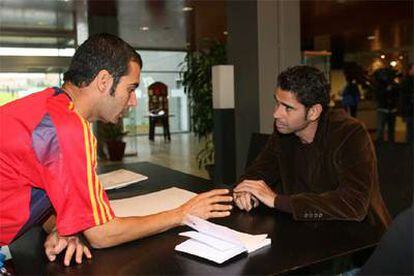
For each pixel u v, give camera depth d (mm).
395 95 8484
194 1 5898
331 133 1462
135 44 10211
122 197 1555
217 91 4477
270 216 1304
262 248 1031
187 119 13953
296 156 1591
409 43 9641
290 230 1170
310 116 1401
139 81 1080
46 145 943
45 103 994
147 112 12641
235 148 4602
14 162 949
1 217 982
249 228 1193
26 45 6387
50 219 1152
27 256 1043
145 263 959
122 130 7750
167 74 12695
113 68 1017
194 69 5883
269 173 1722
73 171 956
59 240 1014
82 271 935
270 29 4449
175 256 991
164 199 1465
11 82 6273
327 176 1488
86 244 1068
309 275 946
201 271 908
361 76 10945
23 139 938
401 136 9031
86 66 1016
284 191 1620
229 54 4711
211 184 1770
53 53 6531
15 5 5691
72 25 6664
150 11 6520
